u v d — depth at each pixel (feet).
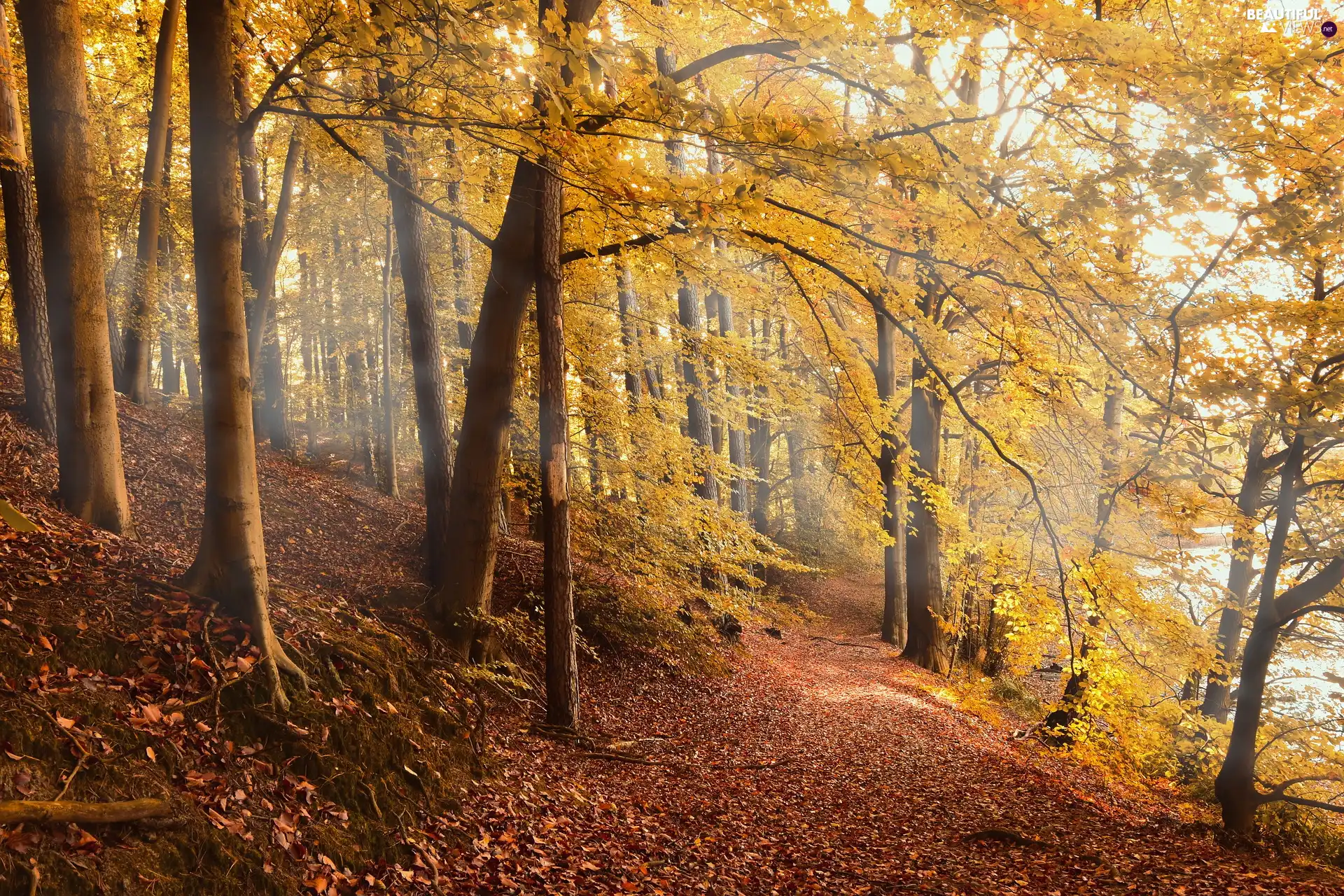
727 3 18.57
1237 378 21.02
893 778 33.04
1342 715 34.96
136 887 10.69
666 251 27.84
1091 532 33.55
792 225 26.37
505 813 18.98
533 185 27.63
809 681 51.19
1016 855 24.84
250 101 38.78
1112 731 33.88
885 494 43.19
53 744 11.45
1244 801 31.19
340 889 13.46
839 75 18.78
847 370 36.94
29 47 19.97
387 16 12.98
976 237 18.93
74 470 20.44
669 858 19.97
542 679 33.86
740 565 43.68
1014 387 26.89
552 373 28.02
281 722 15.29
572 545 42.63
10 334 45.21
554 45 12.83
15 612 13.38
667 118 14.46
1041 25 15.51
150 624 15.05
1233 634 39.96
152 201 41.29
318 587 28.58
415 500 55.83
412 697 20.16
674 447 41.27
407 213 32.99
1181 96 16.14
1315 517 33.47
